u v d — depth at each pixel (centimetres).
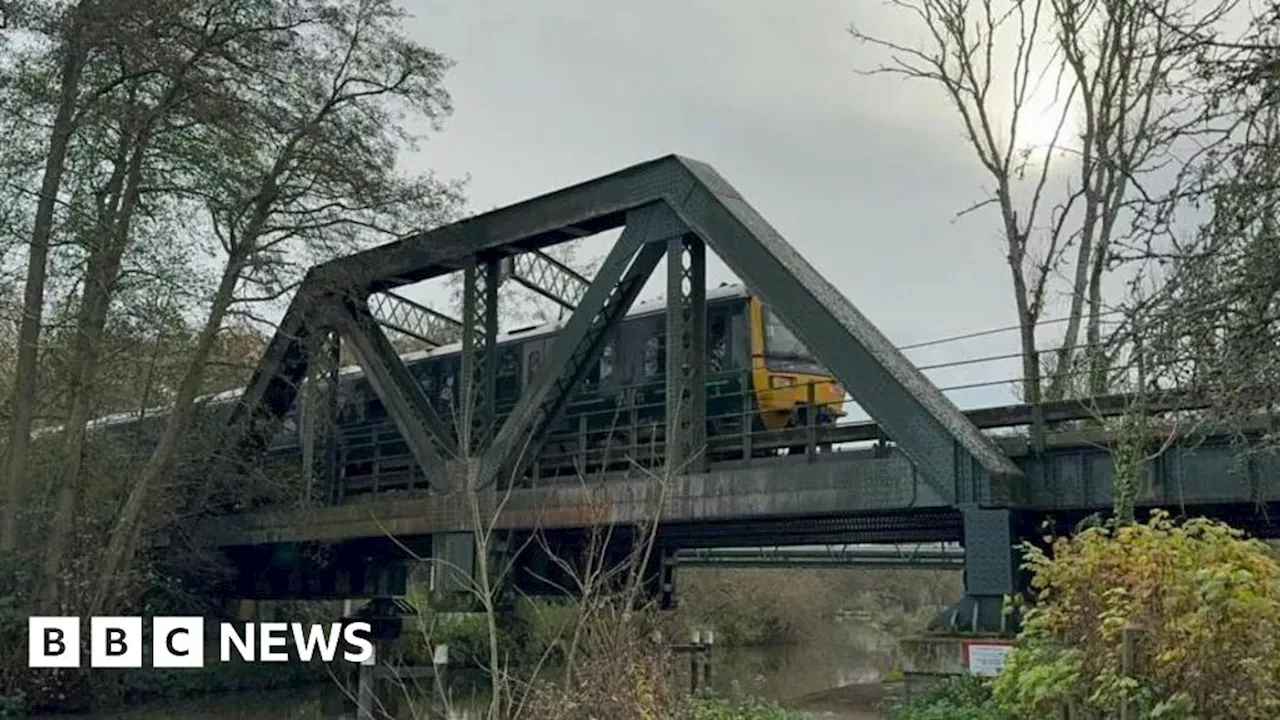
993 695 1234
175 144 2661
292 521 3058
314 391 2983
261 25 2620
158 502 2945
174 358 2906
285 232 2741
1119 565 934
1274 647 823
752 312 2536
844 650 5247
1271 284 651
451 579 2461
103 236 2609
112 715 2581
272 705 2759
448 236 2634
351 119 2772
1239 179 661
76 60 2558
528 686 1013
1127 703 865
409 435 2669
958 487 1667
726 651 4975
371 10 2733
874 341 1855
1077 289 2361
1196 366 705
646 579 2348
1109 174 2097
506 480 2408
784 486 1917
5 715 2394
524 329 3114
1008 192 2519
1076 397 1766
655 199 2184
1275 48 652
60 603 2597
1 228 2545
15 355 3003
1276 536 1784
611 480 2266
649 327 2747
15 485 2583
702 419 2147
